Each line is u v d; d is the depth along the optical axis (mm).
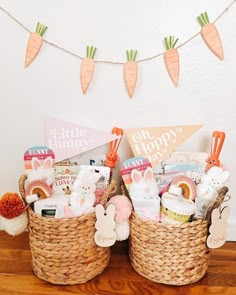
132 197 965
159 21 1053
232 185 1160
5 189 1226
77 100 1128
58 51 1095
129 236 1034
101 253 991
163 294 921
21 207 951
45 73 1116
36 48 1087
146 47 1072
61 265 945
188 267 946
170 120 1125
